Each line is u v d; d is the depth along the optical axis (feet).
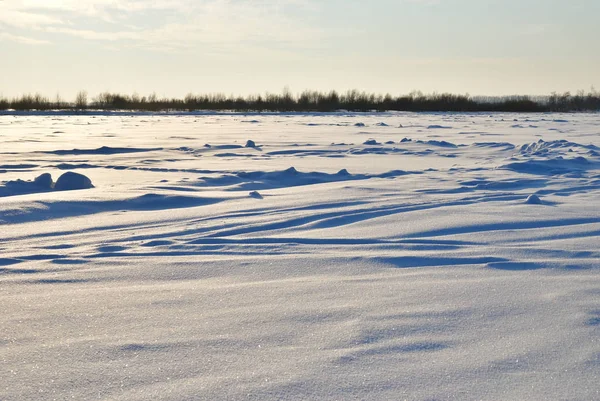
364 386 6.01
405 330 7.52
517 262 10.98
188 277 10.09
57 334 7.38
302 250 12.05
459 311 8.25
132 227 14.58
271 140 51.65
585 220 15.23
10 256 11.50
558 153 34.78
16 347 6.97
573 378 6.19
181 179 24.30
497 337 7.30
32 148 41.73
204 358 6.65
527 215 15.83
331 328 7.58
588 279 9.92
